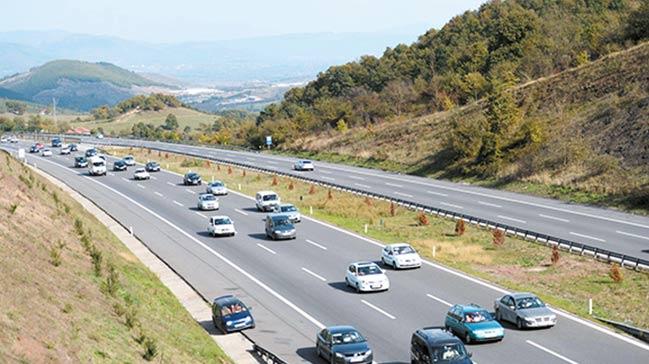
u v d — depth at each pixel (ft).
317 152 393.91
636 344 97.19
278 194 256.11
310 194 252.01
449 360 84.17
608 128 246.06
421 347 87.92
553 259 142.72
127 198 246.88
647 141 224.33
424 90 456.45
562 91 297.74
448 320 103.86
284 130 463.83
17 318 71.97
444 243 168.55
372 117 454.40
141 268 140.67
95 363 72.02
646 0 341.62
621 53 303.68
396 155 330.75
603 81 284.41
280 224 179.73
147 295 115.75
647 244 154.10
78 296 93.30
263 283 137.39
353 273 131.23
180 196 253.65
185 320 111.14
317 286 134.41
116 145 470.80
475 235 175.52
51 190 182.19
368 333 106.22
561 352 94.12
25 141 526.16
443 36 571.28
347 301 123.85
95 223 179.11
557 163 242.58
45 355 67.00
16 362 61.87
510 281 133.90
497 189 245.86
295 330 109.50
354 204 222.89
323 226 195.72
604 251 139.54
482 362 90.79
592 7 472.44
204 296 129.08
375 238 178.09
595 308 115.55
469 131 287.48
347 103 480.23
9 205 124.77
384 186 263.90
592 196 212.64
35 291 84.33
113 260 131.23
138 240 177.06
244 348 102.01
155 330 95.50
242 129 560.61
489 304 118.62
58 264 103.71
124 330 87.76
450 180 274.57
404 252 147.64
